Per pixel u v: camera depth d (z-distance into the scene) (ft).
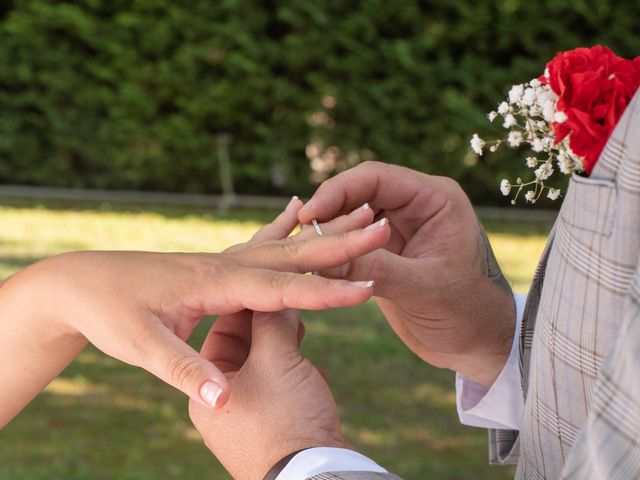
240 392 2.63
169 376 2.39
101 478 10.50
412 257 3.40
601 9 23.86
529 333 2.94
